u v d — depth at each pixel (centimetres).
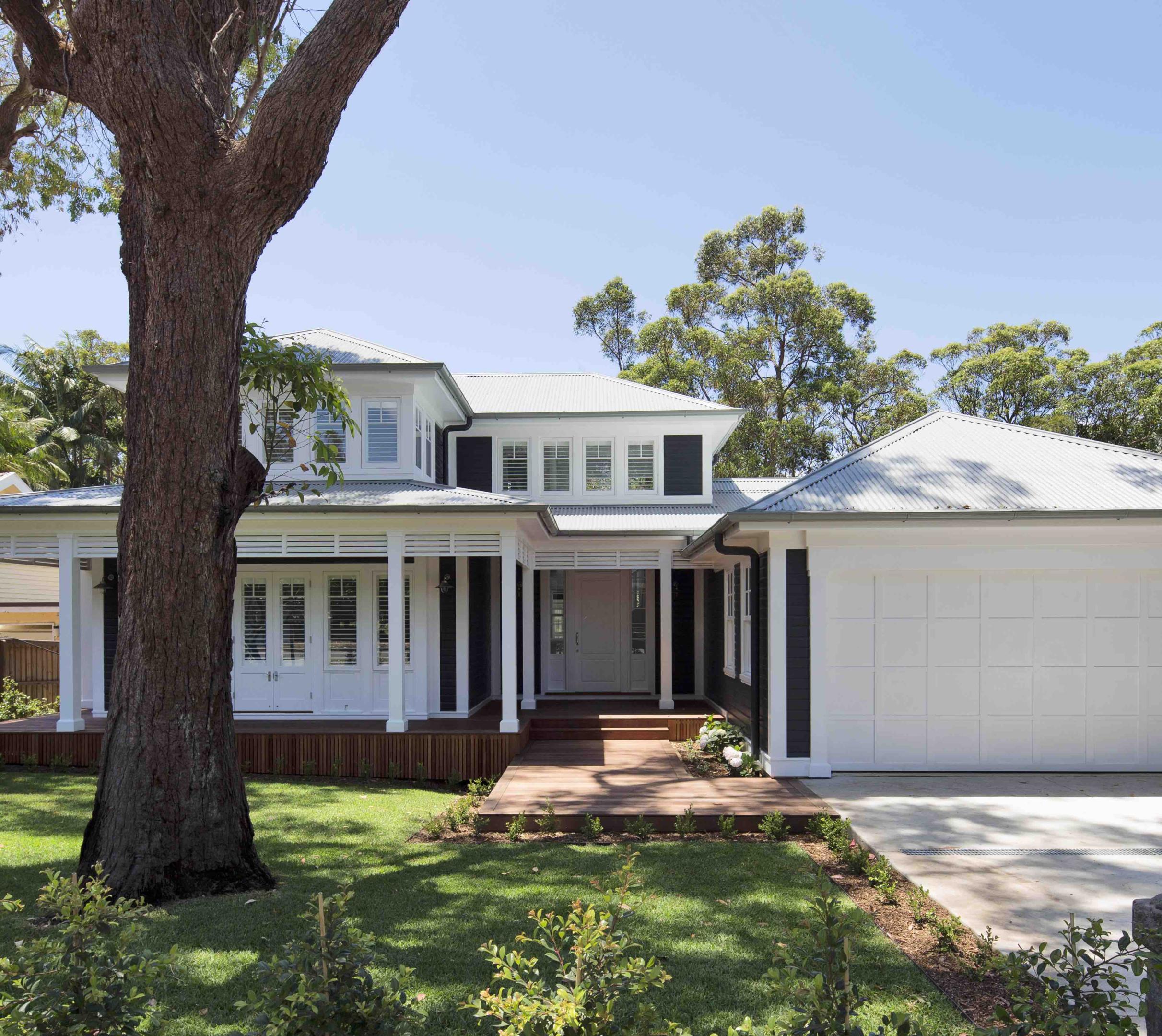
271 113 614
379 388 1483
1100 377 3297
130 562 654
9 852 775
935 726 1087
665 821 857
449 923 580
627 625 1809
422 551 1273
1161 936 305
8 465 2716
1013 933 557
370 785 1194
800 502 1067
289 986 265
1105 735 1084
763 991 464
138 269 667
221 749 665
